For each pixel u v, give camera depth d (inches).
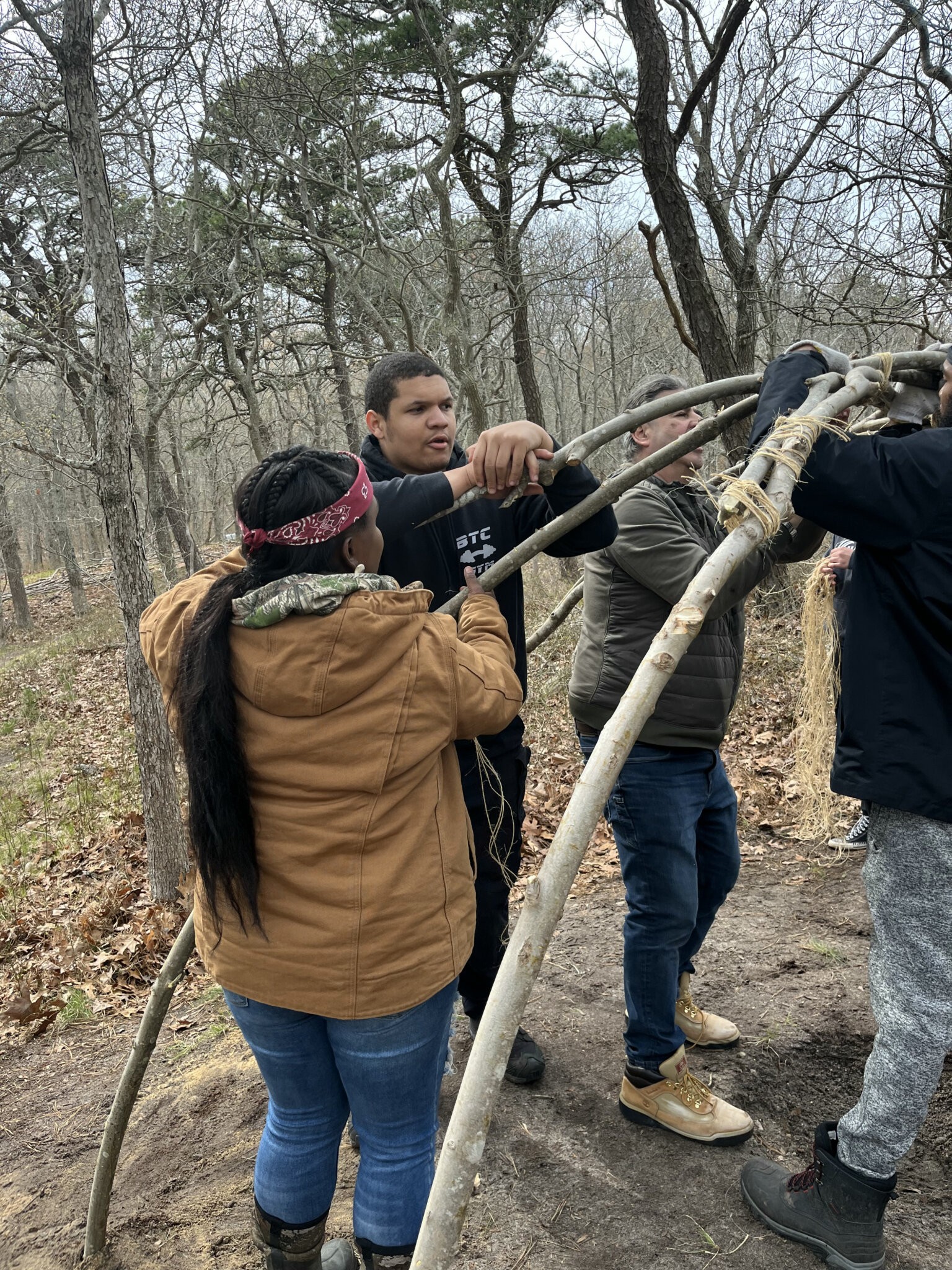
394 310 515.5
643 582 92.0
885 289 310.0
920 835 68.6
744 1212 85.3
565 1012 123.2
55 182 365.7
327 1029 63.7
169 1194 99.9
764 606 357.4
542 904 41.7
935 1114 100.3
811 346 69.1
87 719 459.8
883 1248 76.7
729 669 92.5
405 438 86.1
